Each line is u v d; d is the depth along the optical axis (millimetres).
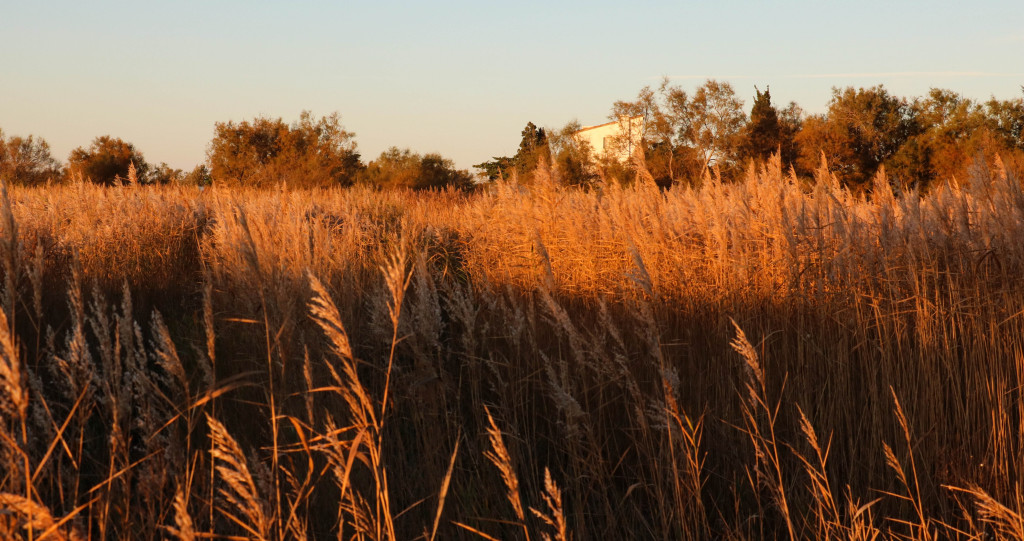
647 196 8578
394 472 4066
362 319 5938
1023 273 4832
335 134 39312
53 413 3617
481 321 5977
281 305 3514
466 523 3625
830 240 5715
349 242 9570
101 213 11664
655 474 3828
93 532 3133
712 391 4957
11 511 2021
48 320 6008
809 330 5172
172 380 3307
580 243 8219
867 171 48500
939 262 5488
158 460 2922
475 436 4363
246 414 4406
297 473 3680
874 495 3910
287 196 13547
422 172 53688
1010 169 5172
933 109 48938
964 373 4656
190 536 2297
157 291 9180
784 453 4359
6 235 2959
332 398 4516
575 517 3613
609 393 4875
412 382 4500
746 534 3832
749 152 44188
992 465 3891
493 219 10711
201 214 13414
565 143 43719
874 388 4332
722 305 5645
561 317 4012
